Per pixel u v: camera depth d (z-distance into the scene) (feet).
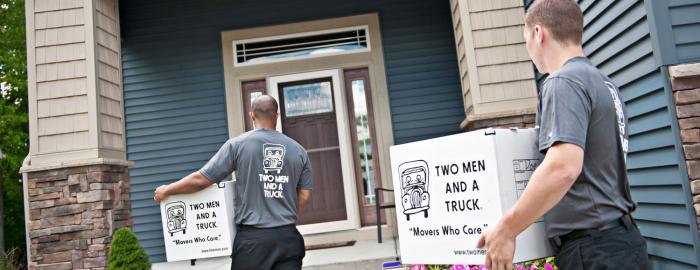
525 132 4.14
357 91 17.63
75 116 13.34
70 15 13.71
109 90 14.32
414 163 4.36
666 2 7.82
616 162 4.10
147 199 17.31
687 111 7.56
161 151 17.48
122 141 14.73
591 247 3.91
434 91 17.21
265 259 6.86
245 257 6.86
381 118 17.15
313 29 17.63
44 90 13.46
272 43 17.84
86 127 13.29
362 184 17.31
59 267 12.72
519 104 13.07
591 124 4.00
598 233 3.93
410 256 4.34
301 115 17.56
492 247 3.73
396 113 17.20
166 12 17.94
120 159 14.39
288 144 7.51
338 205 17.20
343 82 17.46
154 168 17.43
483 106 13.10
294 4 17.81
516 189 3.98
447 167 4.16
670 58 7.68
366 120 17.51
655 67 7.89
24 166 13.05
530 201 3.60
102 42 14.25
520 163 4.04
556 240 4.12
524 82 13.16
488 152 3.95
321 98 17.61
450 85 17.21
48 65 13.55
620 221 4.00
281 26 17.70
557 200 3.61
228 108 17.40
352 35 17.75
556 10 4.33
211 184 6.75
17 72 40.68
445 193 4.17
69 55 13.56
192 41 17.83
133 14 17.95
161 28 17.89
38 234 12.85
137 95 17.67
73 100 13.39
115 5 15.38
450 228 4.12
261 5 17.87
